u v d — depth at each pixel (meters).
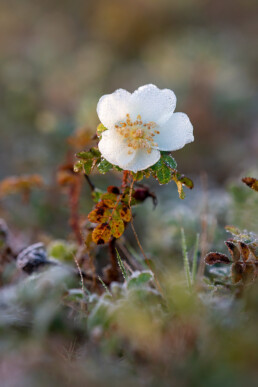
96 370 0.40
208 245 0.56
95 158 0.44
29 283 0.45
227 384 0.38
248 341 0.39
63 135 0.74
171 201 0.76
